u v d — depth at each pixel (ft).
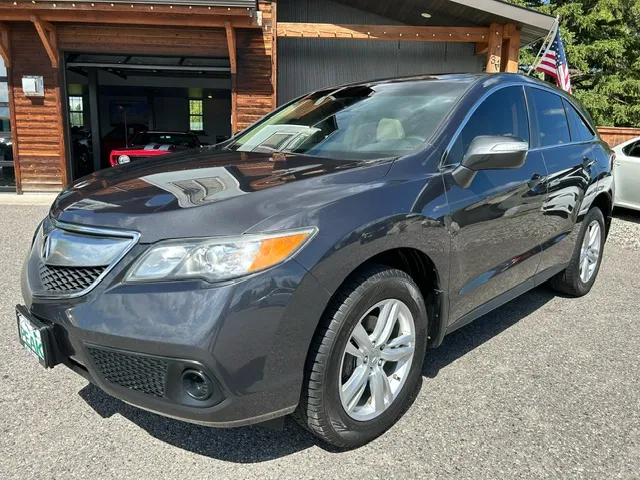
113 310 6.34
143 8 28.73
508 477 7.04
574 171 12.34
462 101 9.65
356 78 39.06
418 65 39.01
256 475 7.03
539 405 8.87
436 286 8.43
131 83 61.52
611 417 8.54
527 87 11.64
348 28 33.14
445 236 8.25
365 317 7.50
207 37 33.60
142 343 6.15
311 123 11.02
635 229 25.61
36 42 32.68
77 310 6.59
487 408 8.75
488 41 33.53
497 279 10.05
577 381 9.75
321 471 7.13
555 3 69.00
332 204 6.92
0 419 8.19
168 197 7.13
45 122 33.63
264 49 33.88
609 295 14.92
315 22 38.75
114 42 33.14
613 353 11.00
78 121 66.85
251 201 6.75
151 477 6.96
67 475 6.95
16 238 20.44
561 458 7.45
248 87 34.32
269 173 8.04
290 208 6.68
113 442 7.70
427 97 10.16
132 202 7.13
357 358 7.42
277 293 6.21
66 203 7.91
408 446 7.69
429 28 33.32
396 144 9.14
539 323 12.64
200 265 6.17
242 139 11.72
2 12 29.66
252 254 6.17
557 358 10.72
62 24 32.53
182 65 35.78
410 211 7.65
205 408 6.25
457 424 8.27
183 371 6.17
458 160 9.00
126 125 63.00
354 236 6.83
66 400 8.80
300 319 6.40
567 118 13.20
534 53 64.23
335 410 7.06
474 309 9.74
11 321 12.02
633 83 62.64
